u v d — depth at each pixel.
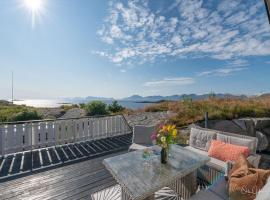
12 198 2.57
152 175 2.10
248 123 5.80
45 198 2.58
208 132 3.48
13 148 4.63
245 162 1.87
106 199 2.54
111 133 6.77
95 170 3.59
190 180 2.52
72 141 5.75
